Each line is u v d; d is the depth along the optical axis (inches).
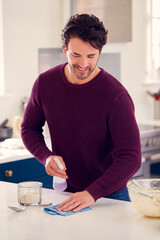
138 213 74.5
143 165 162.6
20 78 159.9
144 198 71.2
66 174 89.5
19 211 75.6
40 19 163.8
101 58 181.9
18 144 142.9
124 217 72.6
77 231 66.4
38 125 93.6
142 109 200.5
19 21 157.8
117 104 82.0
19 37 158.4
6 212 75.4
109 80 84.0
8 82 156.7
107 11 163.5
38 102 90.3
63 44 82.4
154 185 78.4
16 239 63.6
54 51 169.8
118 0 165.6
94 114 83.8
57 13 168.4
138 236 64.3
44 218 72.2
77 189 89.4
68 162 88.6
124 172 78.7
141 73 199.3
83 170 88.1
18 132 155.8
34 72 163.8
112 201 81.3
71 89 84.9
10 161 129.3
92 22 75.2
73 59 77.1
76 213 74.4
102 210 76.0
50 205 78.9
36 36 163.2
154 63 212.1
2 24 153.3
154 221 70.7
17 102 159.8
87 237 64.0
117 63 187.8
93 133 84.7
